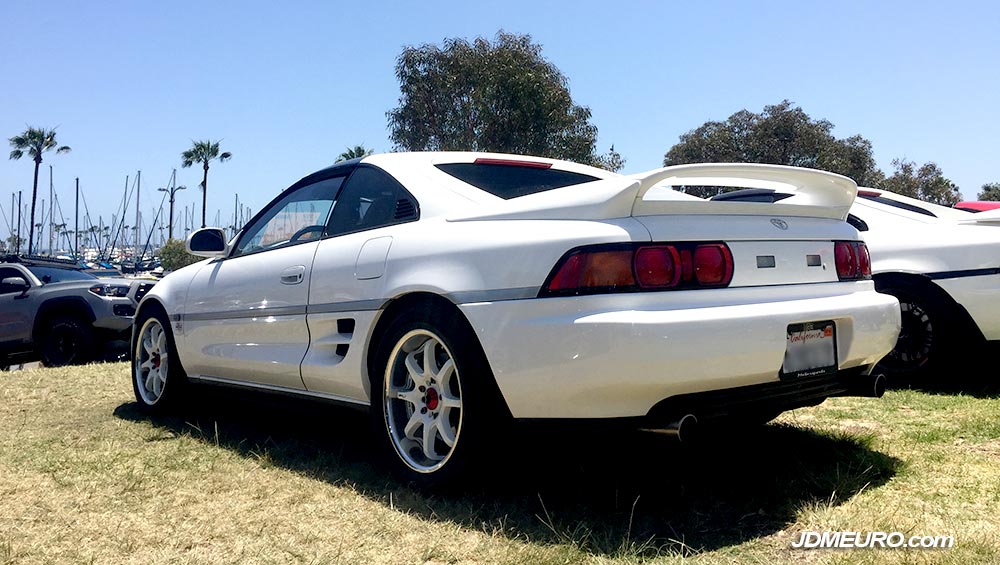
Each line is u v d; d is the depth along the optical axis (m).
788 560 2.45
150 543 2.70
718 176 3.14
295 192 4.37
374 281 3.39
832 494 2.99
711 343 2.67
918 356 5.19
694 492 3.10
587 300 2.71
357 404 3.59
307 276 3.79
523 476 3.32
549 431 2.92
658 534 2.69
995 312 4.86
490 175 3.71
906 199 5.75
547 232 2.88
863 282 3.41
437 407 3.21
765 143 29.59
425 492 3.16
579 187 2.97
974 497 2.95
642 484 3.21
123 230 72.88
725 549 2.55
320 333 3.73
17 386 6.07
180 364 4.82
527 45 19.92
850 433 3.94
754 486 3.15
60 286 8.64
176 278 4.98
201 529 2.83
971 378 5.41
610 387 2.67
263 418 4.81
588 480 3.27
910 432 3.93
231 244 4.63
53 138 58.00
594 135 20.66
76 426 4.59
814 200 3.51
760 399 2.92
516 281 2.87
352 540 2.71
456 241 3.13
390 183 3.69
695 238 2.84
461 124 19.55
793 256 3.11
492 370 2.92
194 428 4.52
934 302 5.08
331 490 3.25
